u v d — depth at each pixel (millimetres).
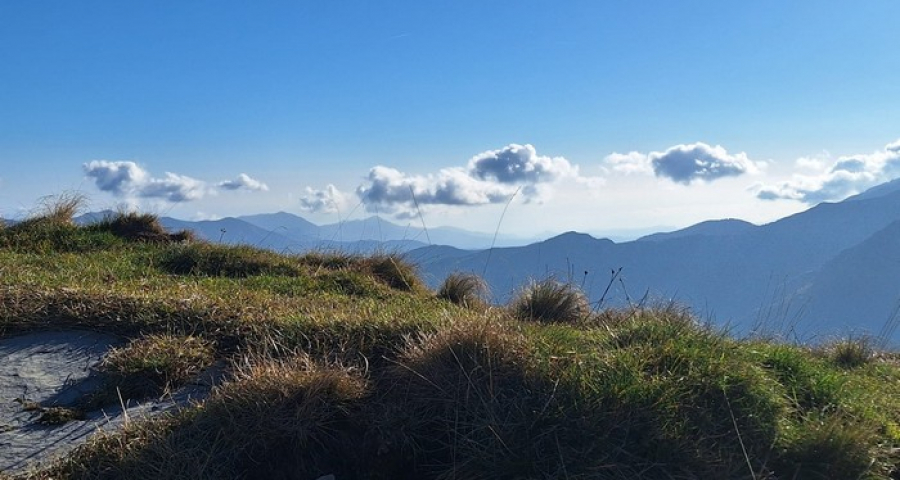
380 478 4586
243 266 9086
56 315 5875
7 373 5152
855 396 5484
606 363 4961
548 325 6367
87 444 4305
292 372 4816
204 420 4512
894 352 8438
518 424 4488
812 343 7852
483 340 5074
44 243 9414
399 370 5094
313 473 4496
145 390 5055
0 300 5969
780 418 4805
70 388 5043
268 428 4496
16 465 4199
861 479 4473
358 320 5938
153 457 4238
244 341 5664
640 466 4301
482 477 4277
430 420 4766
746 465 4441
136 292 6543
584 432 4441
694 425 4590
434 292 9641
